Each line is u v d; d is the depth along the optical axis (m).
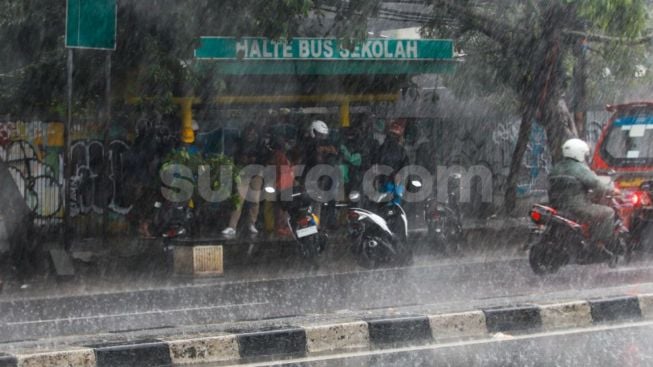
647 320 11.39
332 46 19.64
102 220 19.78
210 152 21.03
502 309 11.04
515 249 18.91
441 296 13.30
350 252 18.14
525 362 9.38
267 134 20.92
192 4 17.69
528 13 19.36
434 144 24.42
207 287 14.84
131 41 18.33
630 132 17.31
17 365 8.98
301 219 16.53
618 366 9.13
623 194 15.72
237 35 18.44
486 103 24.64
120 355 9.43
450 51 20.70
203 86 19.38
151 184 19.41
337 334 10.27
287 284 14.92
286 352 10.03
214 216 19.62
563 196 14.45
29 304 13.56
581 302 11.36
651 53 22.23
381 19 20.98
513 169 22.84
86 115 20.16
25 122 20.47
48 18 19.14
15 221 16.66
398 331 10.50
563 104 20.44
